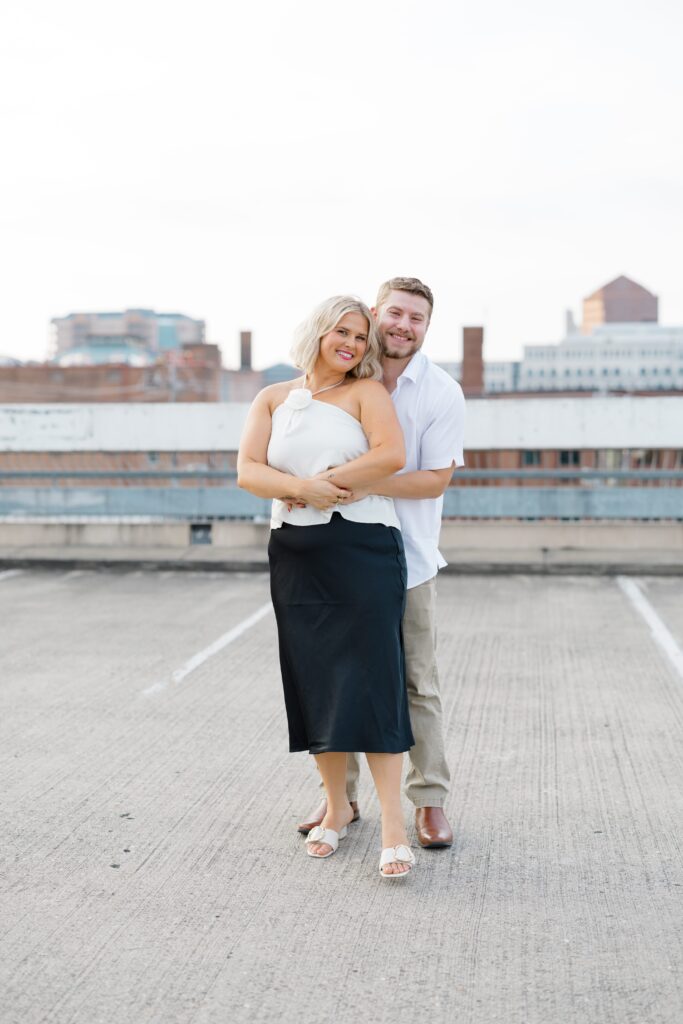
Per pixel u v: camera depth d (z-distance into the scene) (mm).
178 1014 3014
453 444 4168
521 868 4055
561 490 13117
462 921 3602
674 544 12734
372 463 3902
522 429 13172
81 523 13414
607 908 3697
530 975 3232
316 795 4898
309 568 3977
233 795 4891
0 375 78875
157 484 13945
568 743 5711
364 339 4020
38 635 8641
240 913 3664
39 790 4953
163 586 11367
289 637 4051
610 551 12633
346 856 4176
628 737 5812
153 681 7066
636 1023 2969
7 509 13703
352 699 3938
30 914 3656
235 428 13523
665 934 3498
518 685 6992
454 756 5492
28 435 13672
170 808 4719
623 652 7977
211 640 8406
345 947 3414
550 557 12328
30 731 5918
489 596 10633
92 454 13797
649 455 13242
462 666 7543
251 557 12594
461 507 13203
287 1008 3047
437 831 4277
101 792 4926
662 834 4402
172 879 3953
